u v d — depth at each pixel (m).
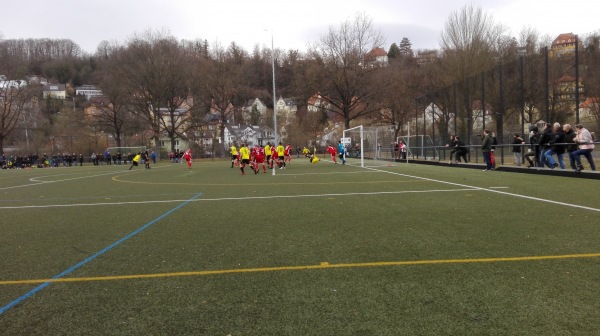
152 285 4.19
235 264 4.83
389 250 5.23
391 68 58.50
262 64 95.31
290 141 65.88
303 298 3.71
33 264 5.11
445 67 46.06
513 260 4.62
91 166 45.22
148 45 52.12
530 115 17.91
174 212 9.01
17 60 56.81
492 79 20.33
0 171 36.97
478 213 7.66
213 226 7.22
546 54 16.58
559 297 3.53
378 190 11.94
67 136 61.47
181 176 21.42
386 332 3.00
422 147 28.16
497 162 20.28
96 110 67.19
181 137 58.50
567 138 14.66
